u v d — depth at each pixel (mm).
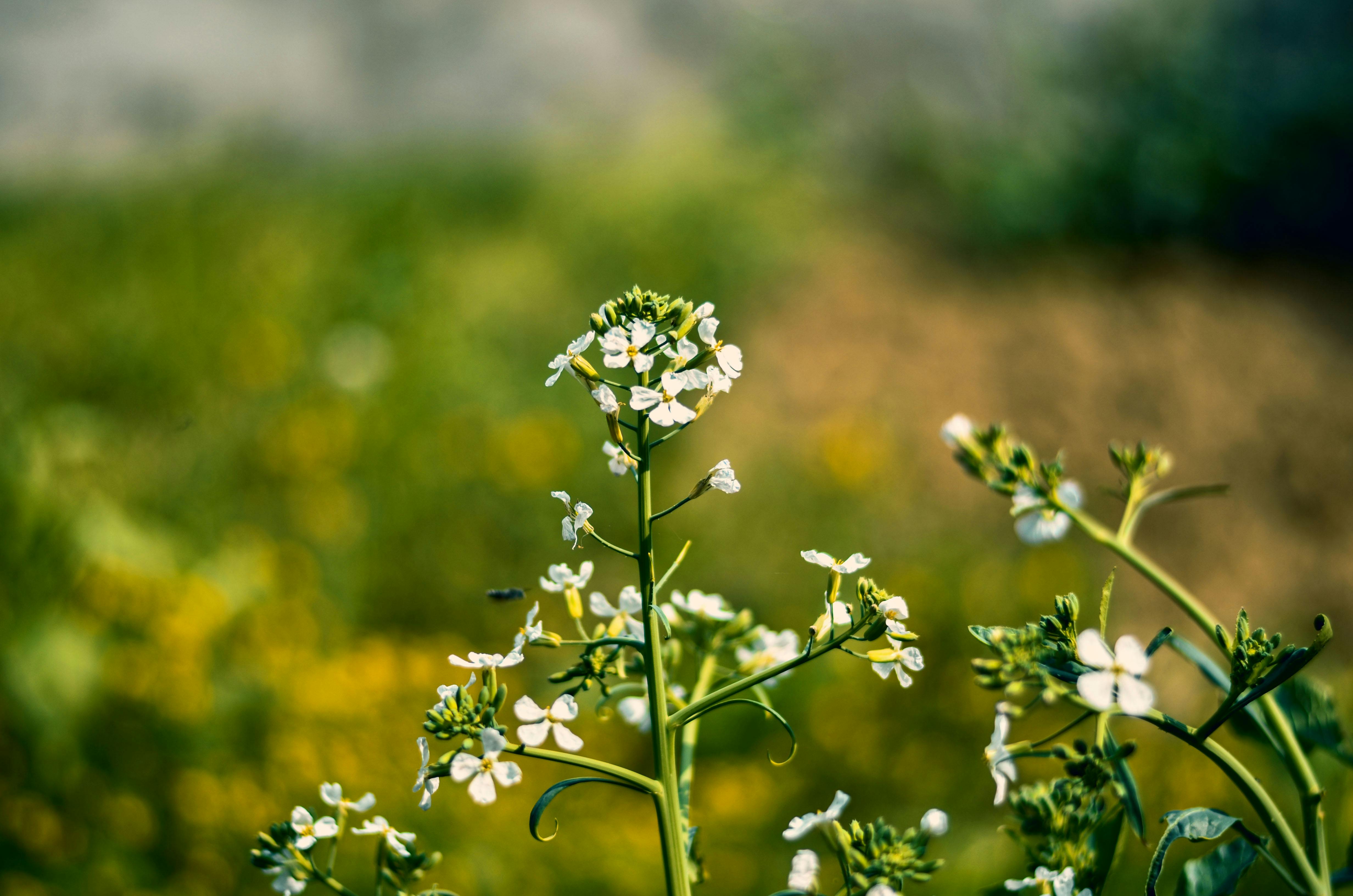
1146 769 2943
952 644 3893
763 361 6812
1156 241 8133
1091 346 6820
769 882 2984
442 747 3156
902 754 3443
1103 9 9188
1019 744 1050
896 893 1018
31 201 9969
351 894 1195
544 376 6418
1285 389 6285
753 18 10430
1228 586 5039
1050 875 1048
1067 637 1061
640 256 8047
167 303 6414
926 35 10078
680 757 1427
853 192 9148
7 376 5375
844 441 5355
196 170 9000
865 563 1123
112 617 3373
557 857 2844
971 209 8555
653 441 1122
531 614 1122
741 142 9719
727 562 4875
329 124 13695
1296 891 1047
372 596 4469
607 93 13250
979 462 1292
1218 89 8477
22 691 3053
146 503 4410
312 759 2994
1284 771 2648
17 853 2826
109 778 3008
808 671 3805
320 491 4785
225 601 3613
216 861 2871
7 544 3428
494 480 5059
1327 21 8594
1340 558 5184
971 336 7020
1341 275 7648
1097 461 5945
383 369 5891
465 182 10398
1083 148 8430
